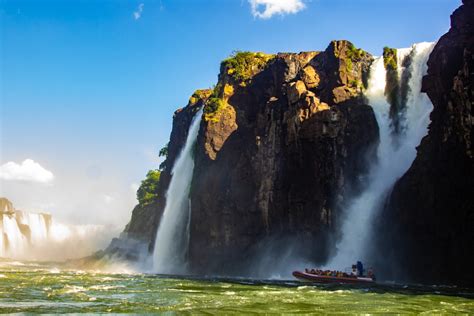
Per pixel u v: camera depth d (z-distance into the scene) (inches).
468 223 2162.9
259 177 3255.4
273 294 1525.6
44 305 1192.2
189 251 3543.3
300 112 3056.1
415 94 3024.1
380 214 2736.2
